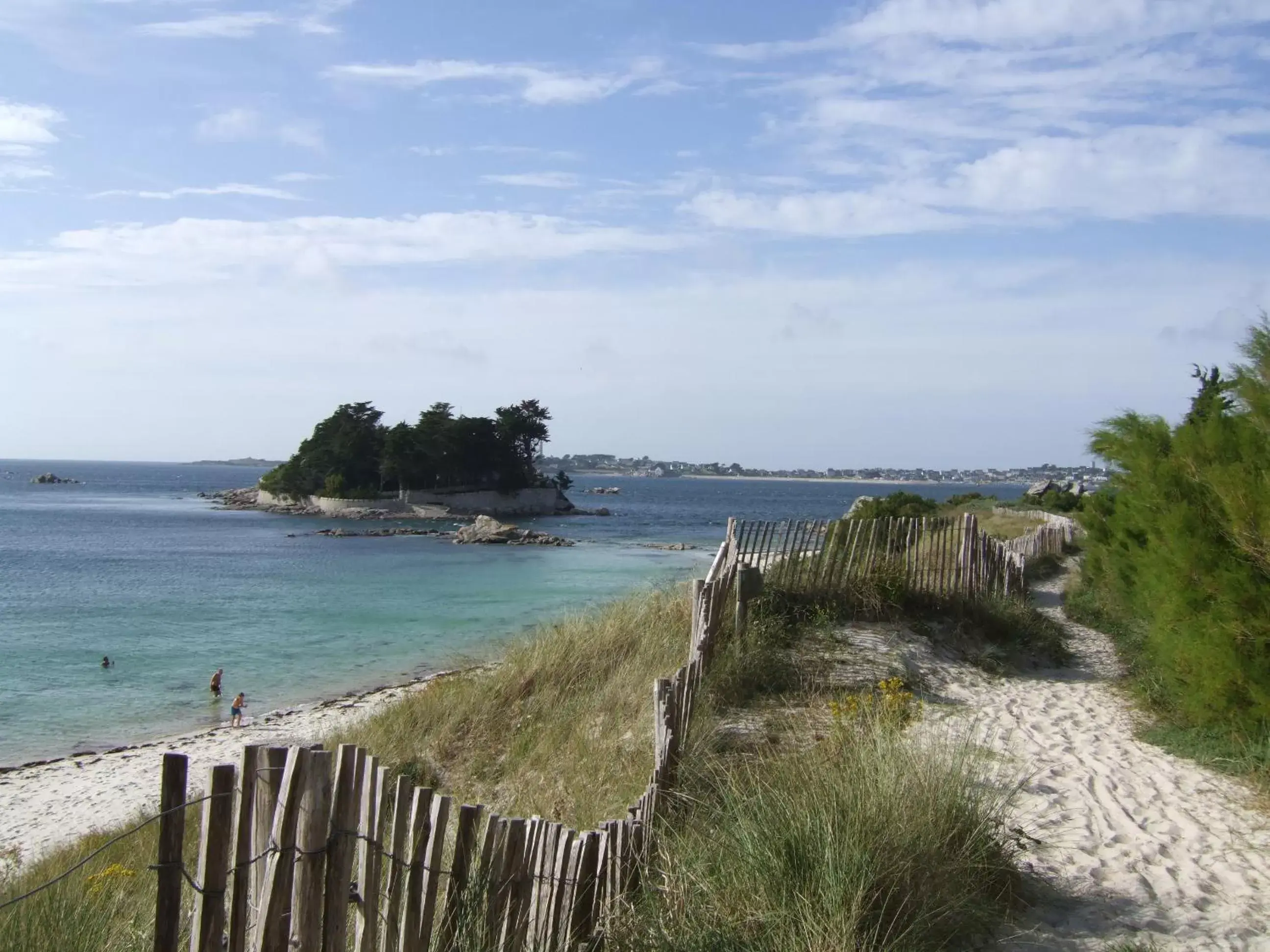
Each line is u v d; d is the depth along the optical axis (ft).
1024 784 23.09
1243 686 28.43
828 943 15.08
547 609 129.90
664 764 22.53
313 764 11.53
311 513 405.59
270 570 184.96
